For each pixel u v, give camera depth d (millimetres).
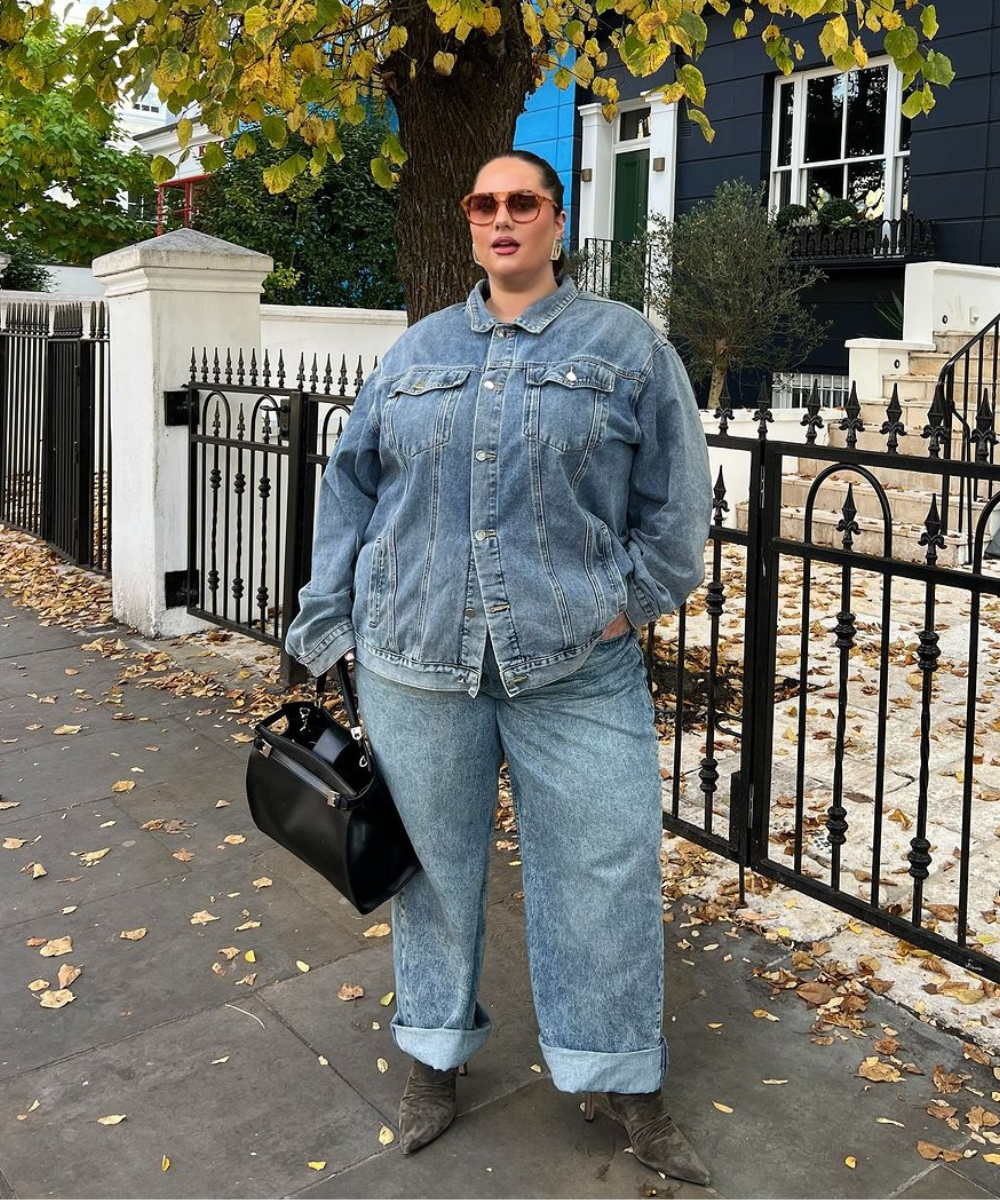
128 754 4652
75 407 7594
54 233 16578
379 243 13164
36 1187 2299
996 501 2652
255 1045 2756
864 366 9570
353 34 4457
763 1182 2291
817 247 11922
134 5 3691
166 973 3072
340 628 2330
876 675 5402
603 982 2279
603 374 2098
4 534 9000
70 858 3752
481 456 2098
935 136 11031
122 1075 2646
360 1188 2293
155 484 6125
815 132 12516
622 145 14281
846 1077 2609
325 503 2389
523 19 4582
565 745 2205
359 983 3014
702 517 2230
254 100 4074
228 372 5707
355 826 2287
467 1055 2449
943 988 2926
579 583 2121
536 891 2340
